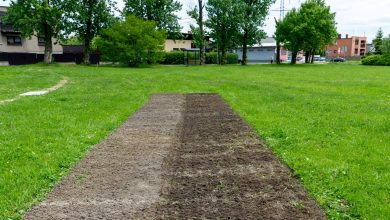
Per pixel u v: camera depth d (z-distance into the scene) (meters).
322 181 4.27
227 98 11.98
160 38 35.00
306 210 3.54
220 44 45.31
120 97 12.09
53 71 24.16
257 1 44.25
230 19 42.59
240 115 8.77
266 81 19.20
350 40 132.75
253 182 4.29
